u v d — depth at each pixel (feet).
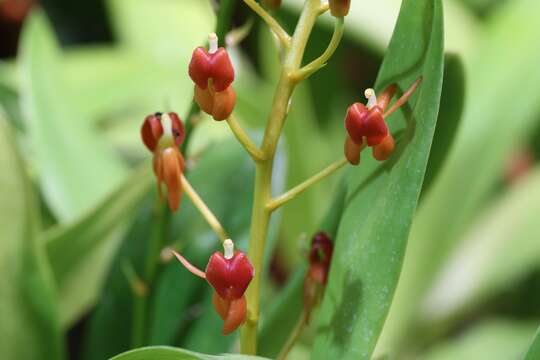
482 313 2.31
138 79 2.35
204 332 1.42
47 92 1.72
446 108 1.26
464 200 1.95
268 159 1.17
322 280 1.22
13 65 2.35
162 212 1.33
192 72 1.12
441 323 2.03
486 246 2.09
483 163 1.95
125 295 1.46
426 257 1.95
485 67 2.03
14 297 1.39
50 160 1.68
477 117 1.98
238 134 1.16
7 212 1.36
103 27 2.86
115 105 2.28
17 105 1.90
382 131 1.13
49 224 1.70
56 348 1.41
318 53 2.12
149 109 2.30
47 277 1.39
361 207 1.19
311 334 1.76
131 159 2.19
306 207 1.90
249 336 1.20
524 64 2.02
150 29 2.49
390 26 2.20
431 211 1.96
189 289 1.44
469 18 2.41
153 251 1.35
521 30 2.07
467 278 2.06
